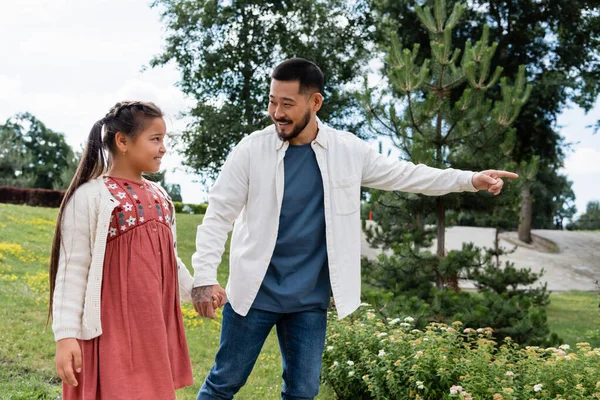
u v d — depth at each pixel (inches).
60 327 87.8
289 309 106.0
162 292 98.0
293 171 107.6
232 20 719.7
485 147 279.4
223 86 741.3
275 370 217.9
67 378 87.0
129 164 98.7
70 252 90.8
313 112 107.5
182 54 737.0
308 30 737.6
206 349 245.6
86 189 93.0
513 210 323.9
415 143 263.1
